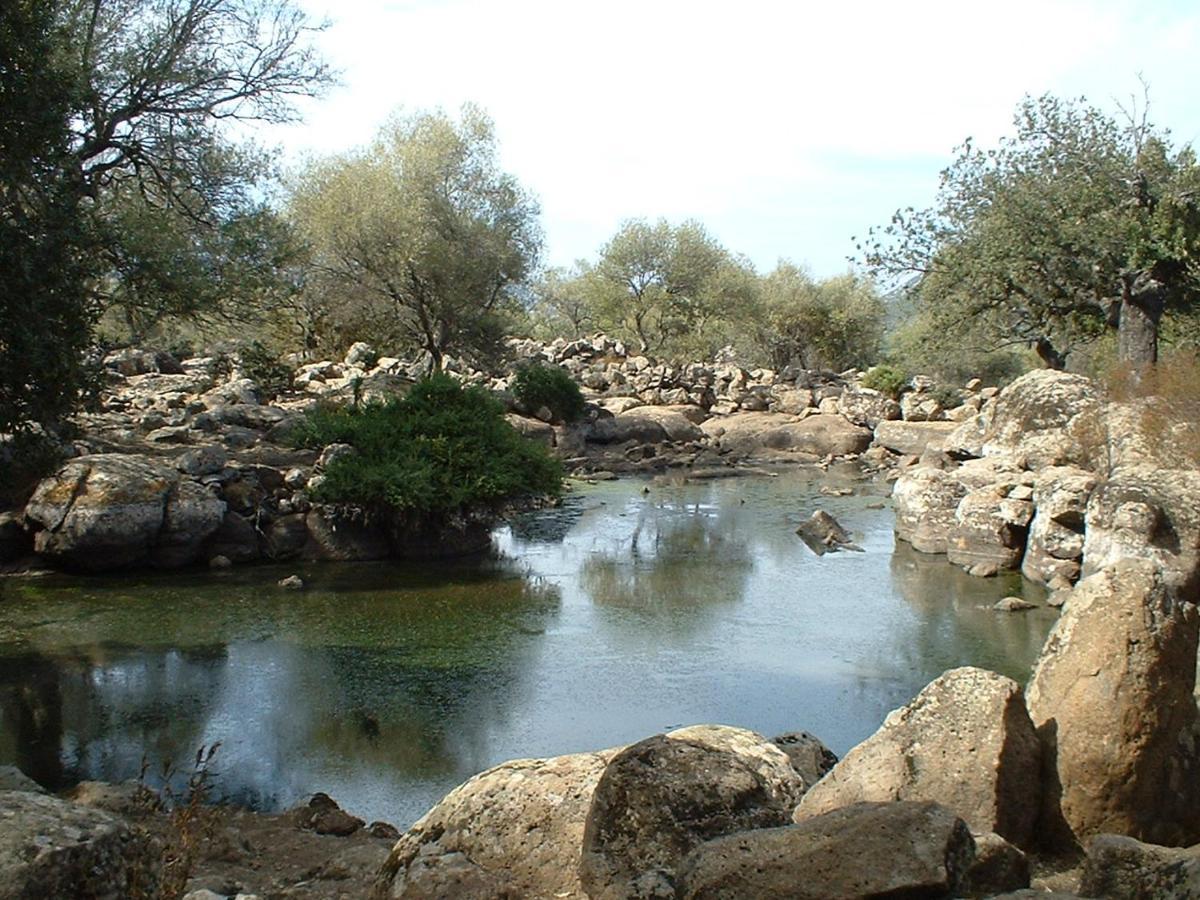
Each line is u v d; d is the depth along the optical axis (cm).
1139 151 2512
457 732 988
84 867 303
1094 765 516
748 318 6312
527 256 4069
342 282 3831
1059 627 562
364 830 752
